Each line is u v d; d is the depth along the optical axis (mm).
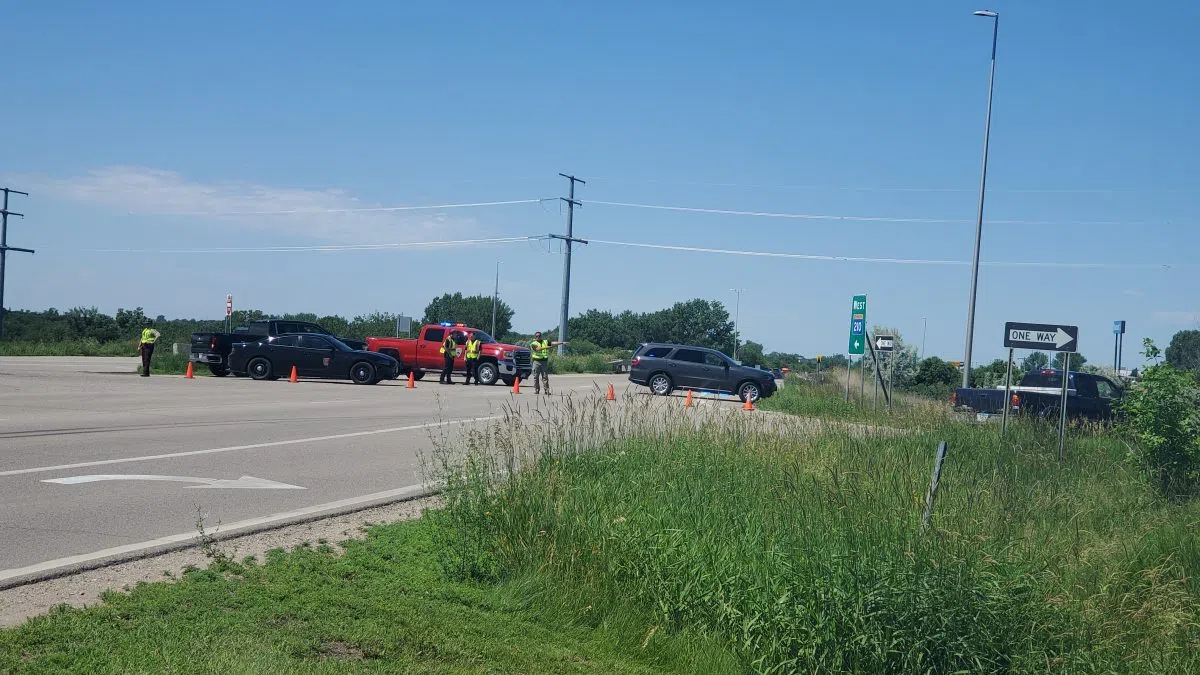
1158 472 13867
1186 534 10719
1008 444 16266
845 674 6445
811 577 6762
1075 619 7445
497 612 6668
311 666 4984
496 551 7504
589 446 11234
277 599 6105
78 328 60938
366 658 5316
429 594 6730
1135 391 14352
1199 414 13789
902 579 6621
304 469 12297
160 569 6914
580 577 7316
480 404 24703
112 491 9984
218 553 7328
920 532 7293
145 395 23609
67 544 7543
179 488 10367
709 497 9125
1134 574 9031
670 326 120750
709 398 33219
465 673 5348
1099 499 12586
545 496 8227
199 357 33438
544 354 29219
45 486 10117
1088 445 17297
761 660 6484
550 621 6762
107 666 4688
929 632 6449
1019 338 17078
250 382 31594
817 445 13008
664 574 7332
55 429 15336
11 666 4629
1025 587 7098
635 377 34844
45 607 5875
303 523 8844
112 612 5617
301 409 21422
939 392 41062
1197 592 9016
